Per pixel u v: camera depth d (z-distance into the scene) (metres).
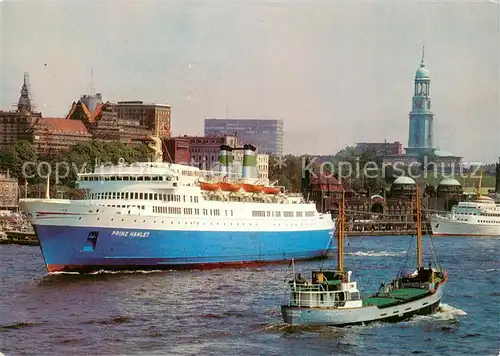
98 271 163.62
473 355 111.38
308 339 115.25
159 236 166.50
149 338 115.69
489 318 129.62
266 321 123.94
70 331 119.00
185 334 117.56
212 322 123.81
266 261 189.62
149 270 168.00
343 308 119.00
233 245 180.50
